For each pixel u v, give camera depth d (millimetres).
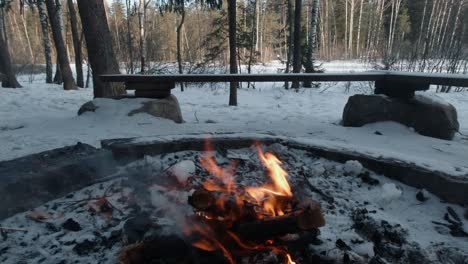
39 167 3035
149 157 3482
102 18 7191
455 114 5199
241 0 24578
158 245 2057
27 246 2393
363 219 2725
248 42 18203
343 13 44594
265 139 3969
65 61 14234
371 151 3613
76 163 3150
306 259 2271
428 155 3811
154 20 39688
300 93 12875
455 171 3090
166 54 39344
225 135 4020
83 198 2982
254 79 5363
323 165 3574
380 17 37375
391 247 2438
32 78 20781
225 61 22016
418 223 2773
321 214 2264
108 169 3355
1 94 11328
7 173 2875
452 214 2832
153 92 5805
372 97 5258
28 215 2678
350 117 5383
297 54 14820
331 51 39906
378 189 3201
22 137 4508
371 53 33469
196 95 12492
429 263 2316
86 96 11750
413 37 39906
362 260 2197
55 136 4469
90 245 2357
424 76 4559
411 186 3211
